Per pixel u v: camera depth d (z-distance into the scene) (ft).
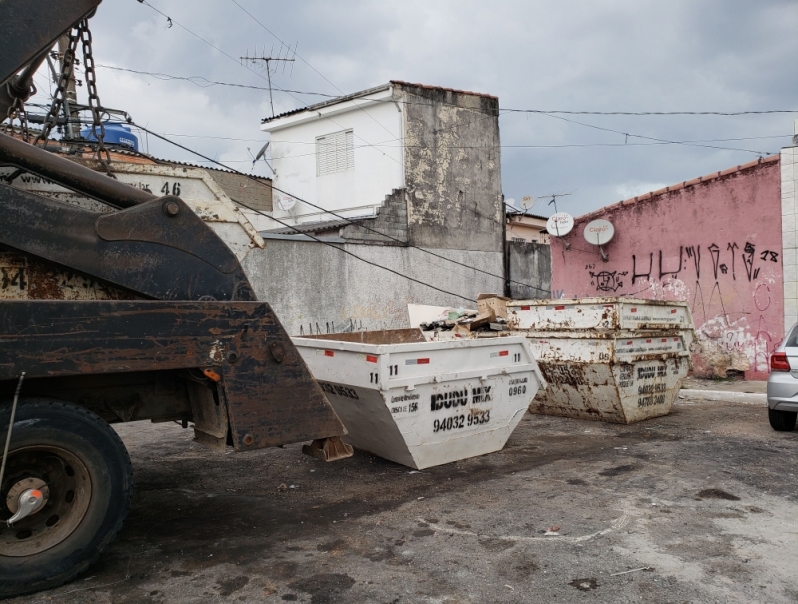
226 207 18.25
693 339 34.35
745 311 43.27
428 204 63.98
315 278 52.06
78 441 12.89
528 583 13.30
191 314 13.92
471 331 36.50
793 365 26.55
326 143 73.05
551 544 15.40
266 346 15.05
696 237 45.57
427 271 62.69
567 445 26.32
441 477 21.66
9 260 13.32
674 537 15.67
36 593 12.84
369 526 16.93
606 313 29.58
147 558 14.82
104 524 13.25
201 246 14.94
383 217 59.82
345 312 54.29
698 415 32.83
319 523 17.25
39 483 12.64
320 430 15.98
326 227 57.36
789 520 16.71
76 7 13.99
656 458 23.67
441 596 12.80
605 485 20.29
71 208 13.50
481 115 69.10
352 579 13.61
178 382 16.26
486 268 68.49
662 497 18.86
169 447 26.86
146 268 14.19
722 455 23.80
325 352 23.06
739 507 17.81
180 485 21.17
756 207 42.60
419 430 22.09
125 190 14.94
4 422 12.02
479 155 68.69
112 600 12.65
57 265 13.39
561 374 31.30
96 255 13.64
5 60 13.05
